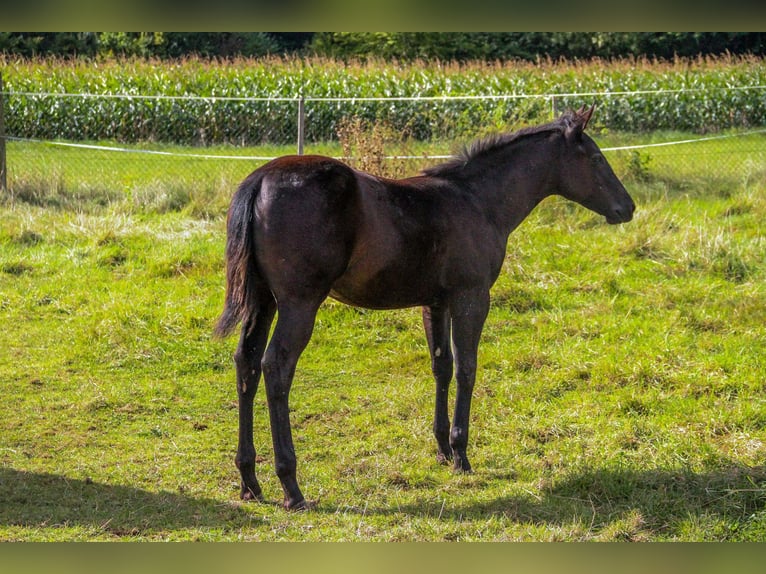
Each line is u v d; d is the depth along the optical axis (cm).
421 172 520
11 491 469
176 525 438
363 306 483
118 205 1062
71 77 1862
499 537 428
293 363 441
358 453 550
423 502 473
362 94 1870
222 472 515
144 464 522
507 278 859
